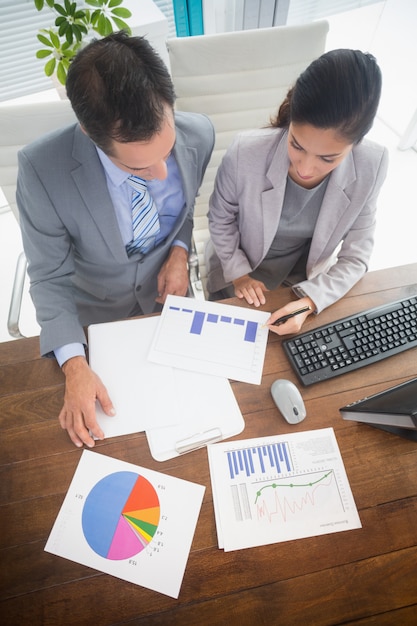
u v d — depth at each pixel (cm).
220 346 87
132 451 75
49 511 69
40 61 177
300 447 76
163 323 90
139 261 112
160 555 65
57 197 86
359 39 248
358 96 68
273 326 89
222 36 110
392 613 62
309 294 93
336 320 91
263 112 127
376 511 70
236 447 75
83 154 83
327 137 74
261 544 66
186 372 84
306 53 116
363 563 65
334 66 67
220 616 61
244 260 121
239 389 82
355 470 74
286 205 109
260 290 97
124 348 87
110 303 128
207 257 143
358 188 100
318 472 73
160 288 117
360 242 109
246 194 106
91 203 89
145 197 96
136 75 60
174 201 108
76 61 62
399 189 240
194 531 68
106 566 64
